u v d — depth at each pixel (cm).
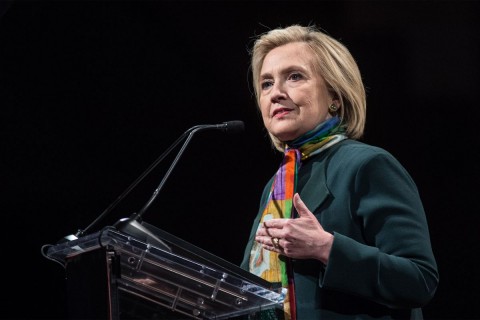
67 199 1576
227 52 1542
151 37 1562
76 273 630
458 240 1360
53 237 1566
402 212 688
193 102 1576
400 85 1408
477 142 1369
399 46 1411
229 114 1568
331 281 654
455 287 1348
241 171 1566
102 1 1531
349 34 1432
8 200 1568
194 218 1568
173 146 767
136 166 1586
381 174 704
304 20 1466
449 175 1380
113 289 593
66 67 1570
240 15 1521
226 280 619
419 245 675
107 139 1587
